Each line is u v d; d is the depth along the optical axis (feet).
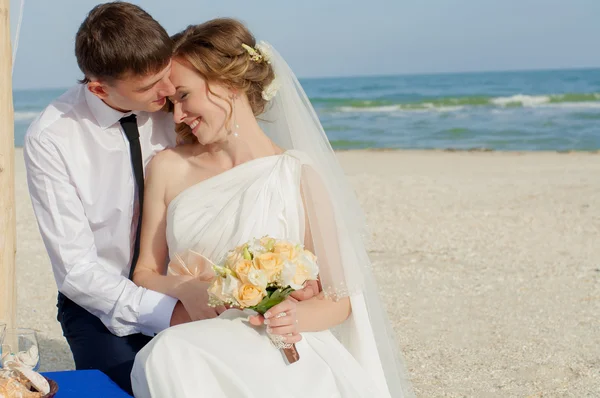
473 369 17.28
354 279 10.26
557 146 75.15
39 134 11.37
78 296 11.19
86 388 9.36
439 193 42.57
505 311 21.81
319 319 10.13
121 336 11.27
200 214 10.85
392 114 114.73
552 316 21.31
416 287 24.25
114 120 11.55
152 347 9.26
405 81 229.45
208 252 10.79
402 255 28.37
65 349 18.89
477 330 20.13
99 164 11.66
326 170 10.80
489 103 117.08
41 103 176.55
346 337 10.75
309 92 189.26
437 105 119.24
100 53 10.28
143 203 11.74
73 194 11.52
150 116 12.20
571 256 28.12
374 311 10.65
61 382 9.54
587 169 53.21
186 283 10.86
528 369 17.26
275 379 9.27
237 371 9.15
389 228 33.09
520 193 42.22
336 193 10.62
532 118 100.58
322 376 9.55
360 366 10.15
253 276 8.75
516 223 34.04
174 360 9.05
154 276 11.26
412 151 74.02
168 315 10.84
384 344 10.59
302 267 9.03
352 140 87.30
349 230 10.51
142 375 9.23
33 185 11.46
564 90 164.55
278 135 11.73
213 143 11.31
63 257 11.29
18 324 20.77
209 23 10.70
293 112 11.10
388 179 49.14
